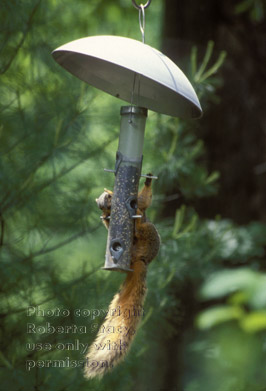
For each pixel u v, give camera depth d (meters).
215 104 11.70
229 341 10.55
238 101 11.70
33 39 9.66
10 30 9.17
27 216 9.41
